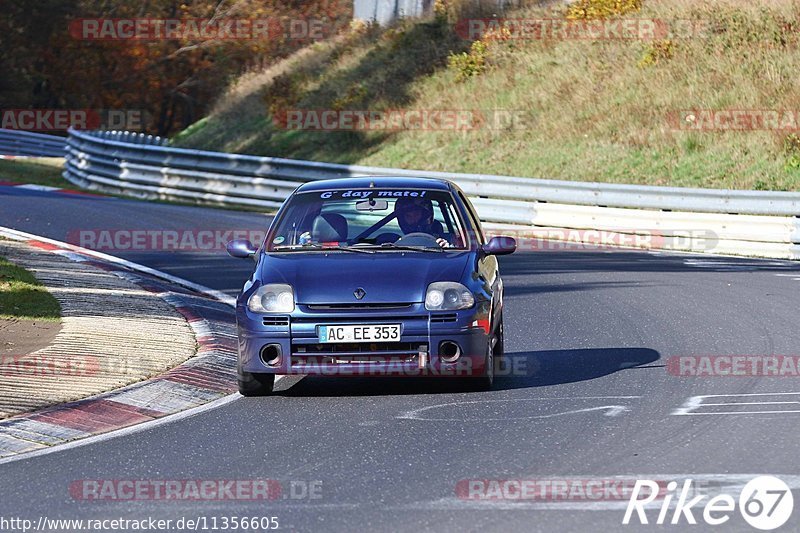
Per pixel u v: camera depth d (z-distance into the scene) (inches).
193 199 4097.0
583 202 3176.7
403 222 1327.5
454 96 4419.3
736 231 2797.7
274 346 1203.2
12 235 2812.5
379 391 1275.8
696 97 3804.1
